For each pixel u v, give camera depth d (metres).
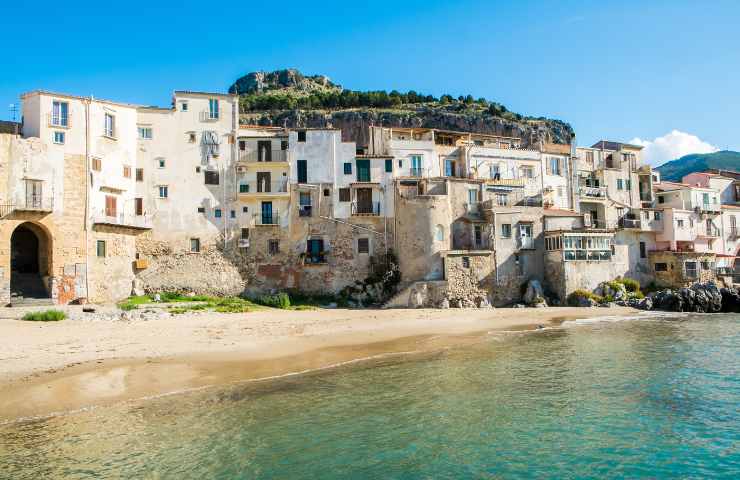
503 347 32.19
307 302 53.03
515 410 20.08
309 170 56.28
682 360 28.66
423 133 64.69
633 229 65.38
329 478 14.45
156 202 53.62
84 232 46.94
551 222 58.66
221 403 20.33
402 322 41.91
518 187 62.19
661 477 15.09
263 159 56.31
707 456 16.38
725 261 72.44
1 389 20.95
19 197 43.66
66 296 45.41
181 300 50.09
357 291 54.47
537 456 16.19
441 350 31.19
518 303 55.19
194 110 55.66
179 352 28.39
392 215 56.78
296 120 107.00
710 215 72.44
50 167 45.56
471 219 56.16
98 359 26.08
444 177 57.00
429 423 18.59
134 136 53.31
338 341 33.50
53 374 23.16
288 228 55.34
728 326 41.94
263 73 166.38
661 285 64.25
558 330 39.53
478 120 105.50
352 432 17.67
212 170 55.31
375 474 14.77
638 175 75.56
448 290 52.16
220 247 54.38
